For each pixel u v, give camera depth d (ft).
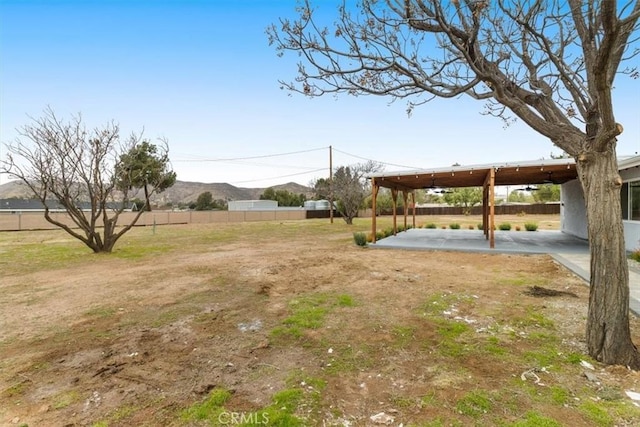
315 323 11.90
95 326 11.97
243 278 19.81
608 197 8.21
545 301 14.16
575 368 8.10
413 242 36.06
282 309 13.67
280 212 108.68
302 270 22.09
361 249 33.12
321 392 7.32
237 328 11.57
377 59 9.25
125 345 10.21
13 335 11.19
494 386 7.38
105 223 32.78
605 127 7.49
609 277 8.25
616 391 7.01
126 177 35.24
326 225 74.64
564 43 9.13
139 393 7.42
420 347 9.70
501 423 6.05
